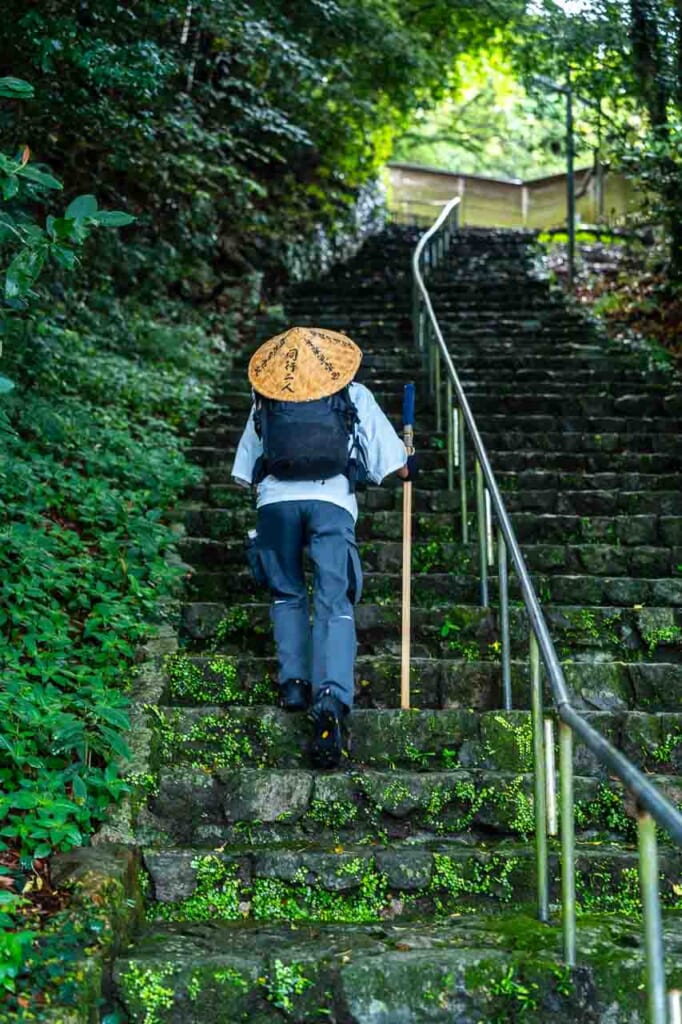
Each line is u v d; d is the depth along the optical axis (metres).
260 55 9.68
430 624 4.35
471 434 4.59
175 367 8.52
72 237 3.01
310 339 3.68
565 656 4.28
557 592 4.62
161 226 9.39
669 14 8.78
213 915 2.99
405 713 3.57
